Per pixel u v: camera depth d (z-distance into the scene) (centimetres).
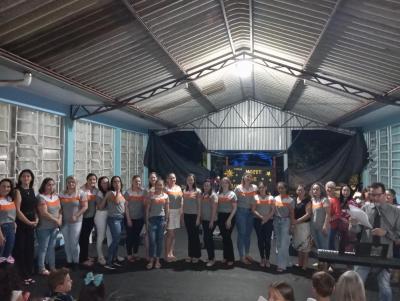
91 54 536
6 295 215
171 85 820
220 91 1084
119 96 758
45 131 707
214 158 1402
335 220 596
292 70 786
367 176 1130
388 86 669
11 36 423
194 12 528
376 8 438
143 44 570
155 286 525
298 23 547
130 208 648
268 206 621
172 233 661
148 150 1291
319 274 264
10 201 517
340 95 804
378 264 368
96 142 919
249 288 518
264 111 1343
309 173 1196
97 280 292
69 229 613
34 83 577
